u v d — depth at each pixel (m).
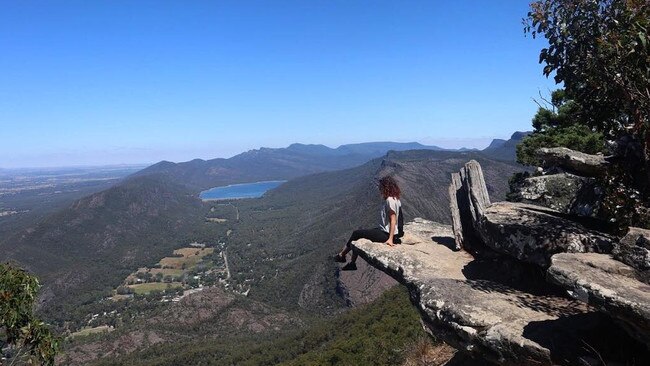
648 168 6.17
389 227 8.52
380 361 13.96
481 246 8.02
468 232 8.32
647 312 3.84
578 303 5.75
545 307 5.76
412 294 6.97
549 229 6.39
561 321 5.16
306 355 34.47
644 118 6.20
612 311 4.16
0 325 8.73
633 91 6.25
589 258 5.13
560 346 4.71
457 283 6.56
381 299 50.97
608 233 6.38
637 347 4.56
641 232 4.92
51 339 9.40
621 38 5.98
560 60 7.29
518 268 6.88
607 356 4.54
